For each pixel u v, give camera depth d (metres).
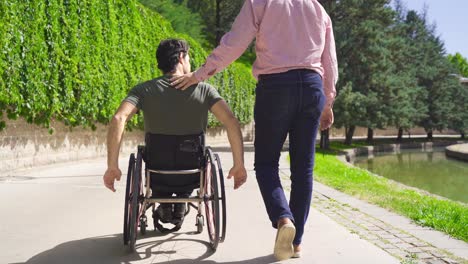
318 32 3.42
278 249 3.17
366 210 5.96
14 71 9.01
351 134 40.00
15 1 9.05
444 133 79.50
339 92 35.16
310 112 3.38
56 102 10.68
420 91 51.16
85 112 12.47
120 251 3.77
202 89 3.69
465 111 62.09
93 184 7.88
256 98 3.45
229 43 3.41
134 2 16.14
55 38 10.71
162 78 3.68
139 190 3.61
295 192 3.49
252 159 15.52
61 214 5.27
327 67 3.61
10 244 3.98
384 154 39.44
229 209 5.77
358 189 8.52
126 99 3.55
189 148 3.71
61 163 11.81
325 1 37.03
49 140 11.20
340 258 3.63
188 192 3.93
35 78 9.80
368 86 36.91
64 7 11.30
